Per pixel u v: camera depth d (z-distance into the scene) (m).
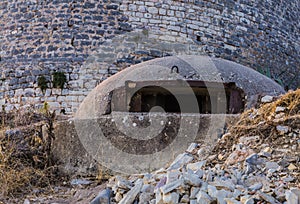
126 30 12.34
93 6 12.34
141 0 12.59
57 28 12.21
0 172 5.53
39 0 12.50
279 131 5.33
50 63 11.98
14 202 5.12
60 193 5.45
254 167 4.67
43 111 9.65
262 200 3.84
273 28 14.58
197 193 4.07
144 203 4.21
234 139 5.57
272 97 6.78
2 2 12.92
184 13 12.83
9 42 12.53
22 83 12.06
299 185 4.16
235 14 13.59
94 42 12.09
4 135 6.47
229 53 13.22
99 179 5.81
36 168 6.22
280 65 14.66
